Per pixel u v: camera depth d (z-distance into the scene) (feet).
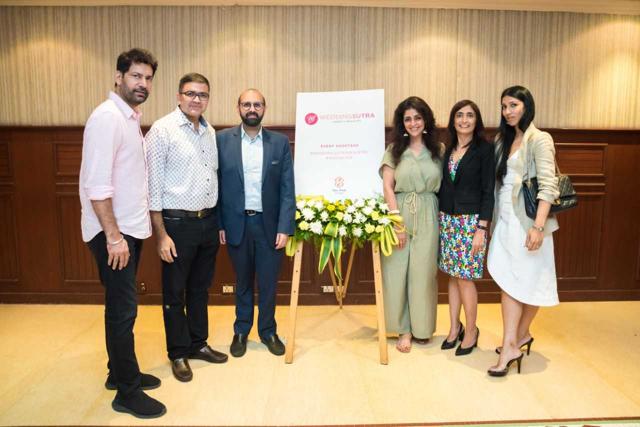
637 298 13.06
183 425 7.08
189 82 8.10
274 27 12.05
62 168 12.22
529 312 9.38
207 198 8.57
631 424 7.08
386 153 9.65
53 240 12.44
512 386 8.27
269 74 12.17
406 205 9.55
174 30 12.01
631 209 12.78
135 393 7.42
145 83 7.06
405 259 9.62
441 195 9.63
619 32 12.39
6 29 11.98
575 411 7.47
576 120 12.60
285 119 12.30
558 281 12.90
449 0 12.03
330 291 12.64
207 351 9.29
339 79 12.22
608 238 12.84
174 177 8.24
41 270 12.55
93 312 12.03
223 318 11.69
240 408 7.53
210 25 12.01
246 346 9.77
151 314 11.91
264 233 9.32
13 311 12.07
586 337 10.55
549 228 8.54
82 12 11.92
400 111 9.46
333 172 9.75
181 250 8.39
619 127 12.69
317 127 9.77
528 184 8.37
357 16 12.06
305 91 12.23
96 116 6.68
